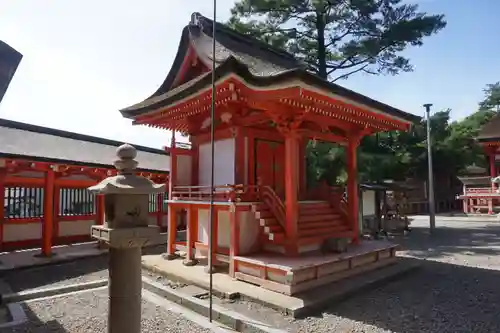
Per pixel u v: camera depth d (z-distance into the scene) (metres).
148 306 7.38
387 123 11.50
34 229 14.67
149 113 10.87
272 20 20.11
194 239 10.93
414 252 13.88
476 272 10.21
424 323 6.20
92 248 14.34
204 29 11.53
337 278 8.52
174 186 11.47
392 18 19.34
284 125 9.01
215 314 6.62
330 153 20.47
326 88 8.00
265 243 9.89
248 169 10.59
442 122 33.09
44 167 12.54
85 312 6.93
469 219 28.64
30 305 7.40
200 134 11.82
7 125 14.13
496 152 30.09
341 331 5.84
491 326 6.04
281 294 7.43
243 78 7.69
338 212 11.41
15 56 4.21
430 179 20.36
